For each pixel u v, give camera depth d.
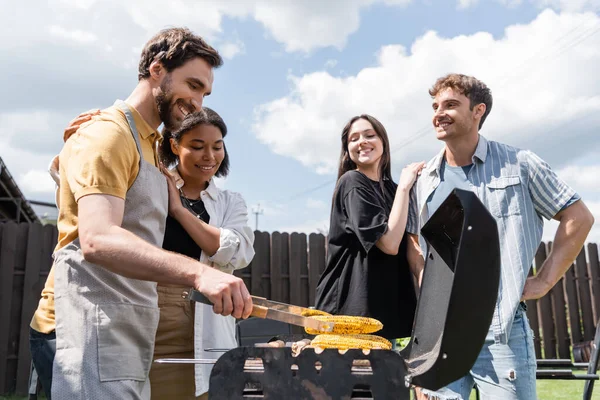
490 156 2.38
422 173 2.56
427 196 2.49
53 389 1.34
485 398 2.20
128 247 1.25
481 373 2.20
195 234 2.12
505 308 2.14
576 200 2.22
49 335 1.50
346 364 1.21
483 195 2.32
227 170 2.56
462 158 2.43
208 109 2.32
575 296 7.25
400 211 2.37
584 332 7.19
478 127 2.42
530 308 7.11
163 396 2.00
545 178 2.26
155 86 1.60
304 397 1.20
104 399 1.33
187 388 2.05
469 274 1.13
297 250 6.37
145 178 1.51
